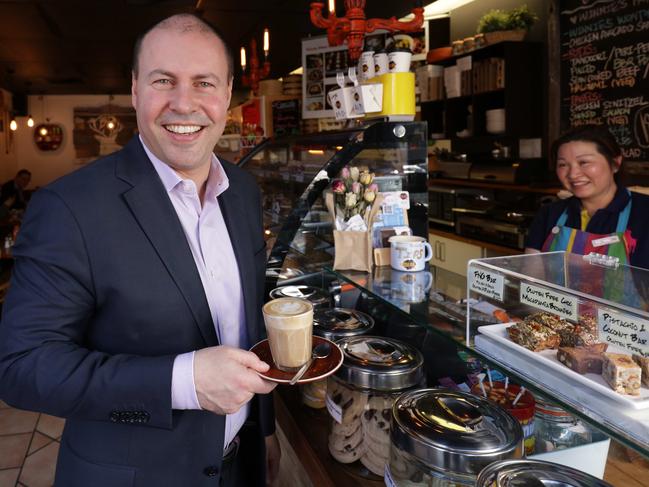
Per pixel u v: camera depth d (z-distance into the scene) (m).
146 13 5.18
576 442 1.10
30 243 1.04
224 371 0.97
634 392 0.81
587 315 0.90
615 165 1.97
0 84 10.70
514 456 0.98
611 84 3.73
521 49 4.37
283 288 1.81
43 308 1.01
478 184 4.68
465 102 5.19
